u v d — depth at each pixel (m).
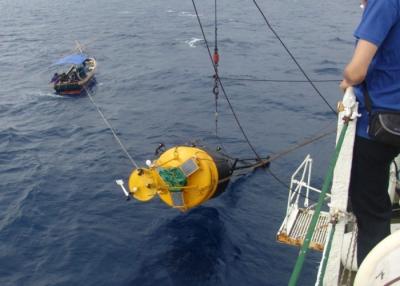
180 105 30.64
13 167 22.39
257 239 16.14
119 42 50.22
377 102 4.57
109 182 20.61
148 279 14.34
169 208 18.28
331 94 32.06
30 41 52.22
